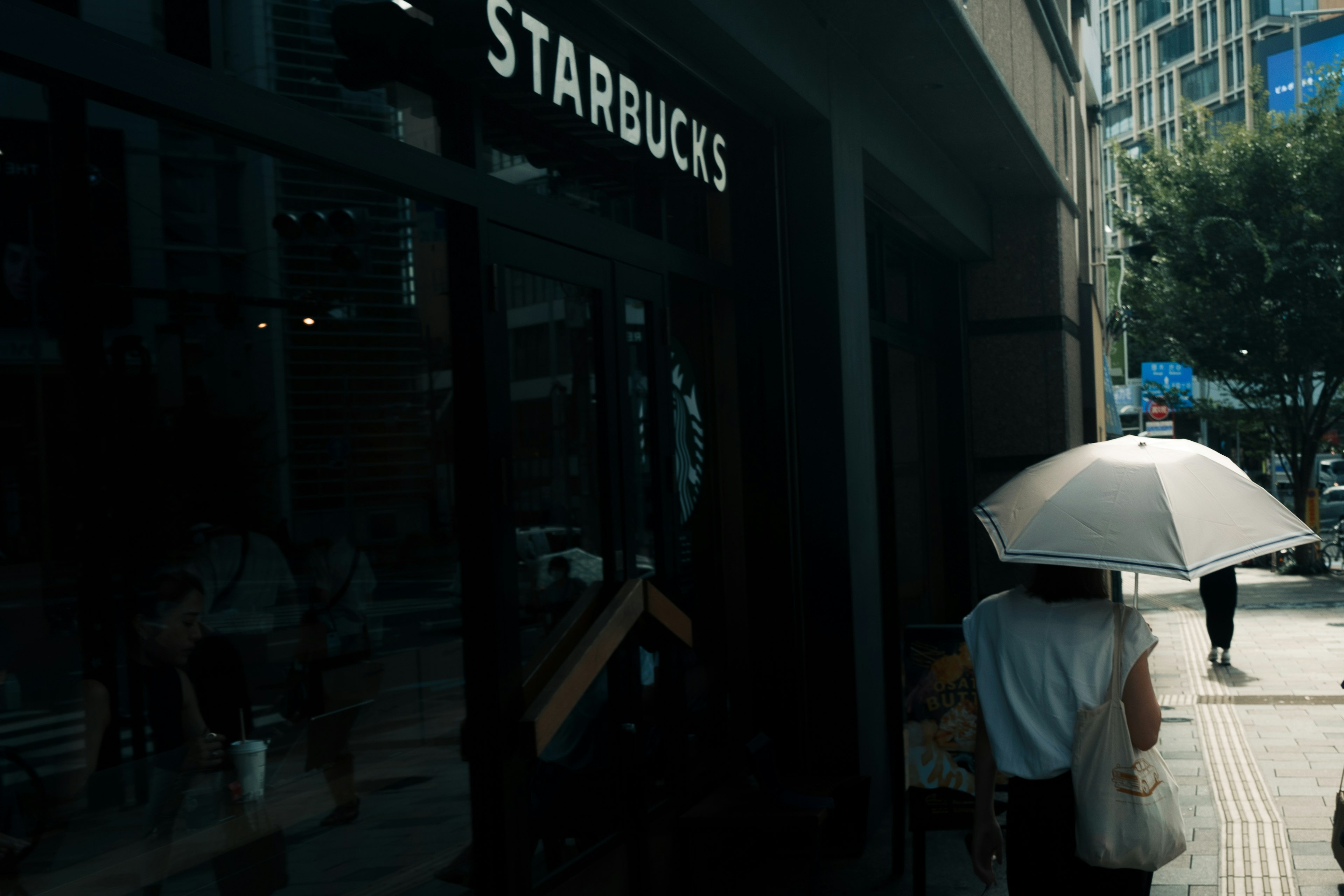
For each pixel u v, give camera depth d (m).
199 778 2.69
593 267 4.39
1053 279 11.05
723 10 4.75
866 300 6.51
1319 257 22.52
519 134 4.00
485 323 3.62
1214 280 23.55
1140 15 83.25
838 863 5.66
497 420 3.66
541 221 4.01
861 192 6.57
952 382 11.00
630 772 4.53
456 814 3.52
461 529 3.60
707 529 5.55
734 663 5.75
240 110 2.76
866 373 6.42
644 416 4.81
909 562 9.22
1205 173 23.38
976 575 11.18
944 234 9.80
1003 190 10.70
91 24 2.41
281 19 2.95
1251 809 6.45
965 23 6.29
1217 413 26.42
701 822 4.84
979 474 11.27
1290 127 23.05
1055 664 3.06
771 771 4.94
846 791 5.60
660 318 4.95
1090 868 3.06
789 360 6.00
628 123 4.52
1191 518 3.03
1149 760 3.01
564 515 4.12
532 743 3.57
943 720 5.03
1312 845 5.76
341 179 3.15
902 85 7.27
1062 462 3.34
